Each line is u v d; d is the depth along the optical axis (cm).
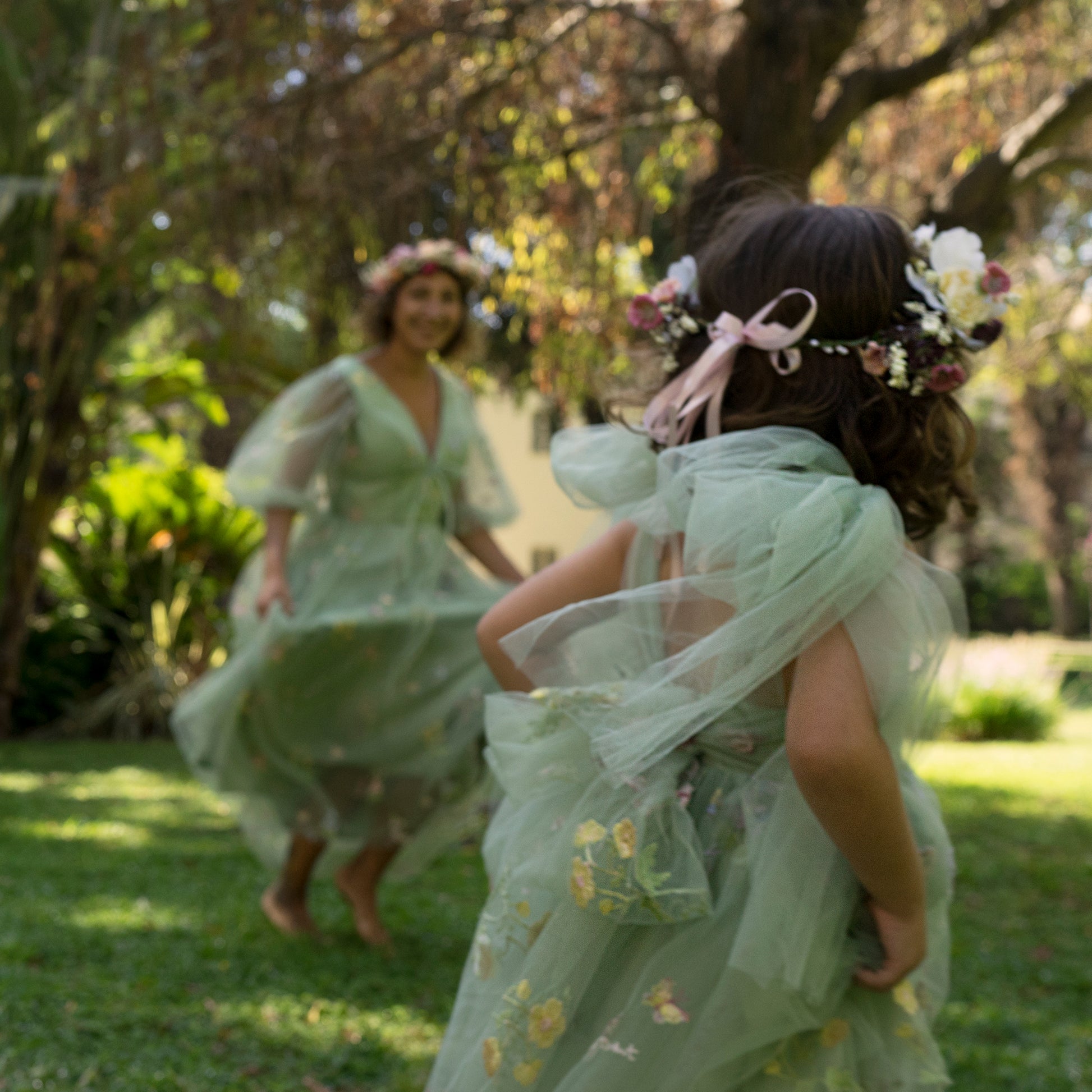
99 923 389
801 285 142
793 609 121
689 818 133
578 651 147
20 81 771
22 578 986
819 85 522
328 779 373
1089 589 2633
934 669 134
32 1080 254
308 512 387
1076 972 383
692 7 584
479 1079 133
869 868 123
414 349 402
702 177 621
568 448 157
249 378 941
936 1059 136
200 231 610
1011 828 673
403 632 372
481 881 486
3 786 723
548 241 621
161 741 1027
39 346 888
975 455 149
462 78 589
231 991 324
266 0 563
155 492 1073
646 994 129
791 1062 129
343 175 571
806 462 133
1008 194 576
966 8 540
